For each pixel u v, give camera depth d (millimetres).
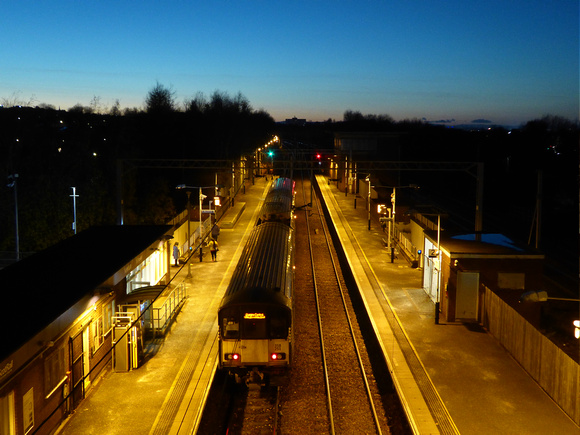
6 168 36375
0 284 16281
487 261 21891
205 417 15195
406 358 18453
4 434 11562
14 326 12945
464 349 19359
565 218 53125
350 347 20500
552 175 72625
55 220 33469
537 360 16672
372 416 15148
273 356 16766
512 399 15523
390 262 33625
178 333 20906
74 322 14945
